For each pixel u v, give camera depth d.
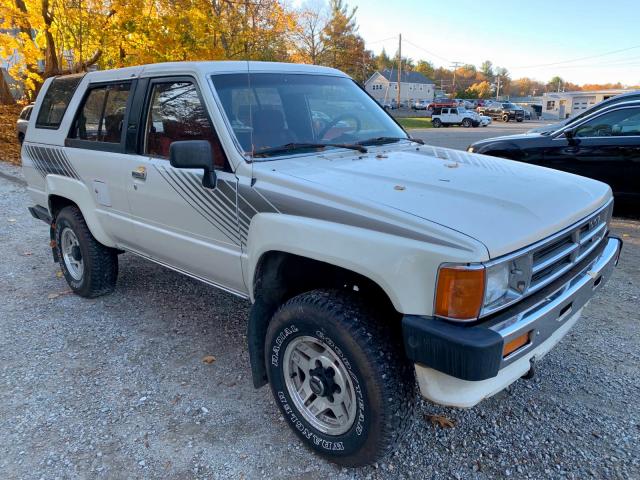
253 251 2.81
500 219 2.23
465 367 1.99
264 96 3.36
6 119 16.52
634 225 7.15
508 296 2.16
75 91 4.44
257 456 2.71
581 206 2.61
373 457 2.43
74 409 3.11
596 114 7.25
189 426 2.95
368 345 2.31
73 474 2.59
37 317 4.36
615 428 2.90
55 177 4.61
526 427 2.92
